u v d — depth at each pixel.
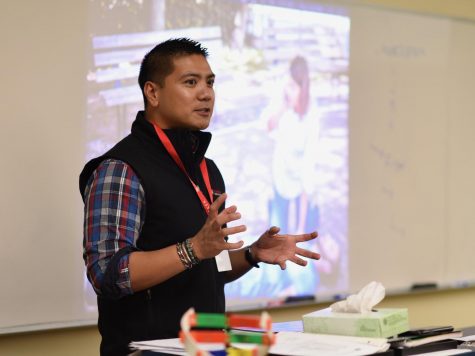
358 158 3.79
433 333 1.69
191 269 1.98
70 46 2.96
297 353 1.47
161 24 3.20
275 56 3.53
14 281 2.80
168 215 1.97
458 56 4.18
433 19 4.09
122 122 3.09
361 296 1.76
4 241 2.79
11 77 2.82
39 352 2.91
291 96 3.57
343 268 3.73
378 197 3.86
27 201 2.84
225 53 3.38
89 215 1.89
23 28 2.85
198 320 1.36
